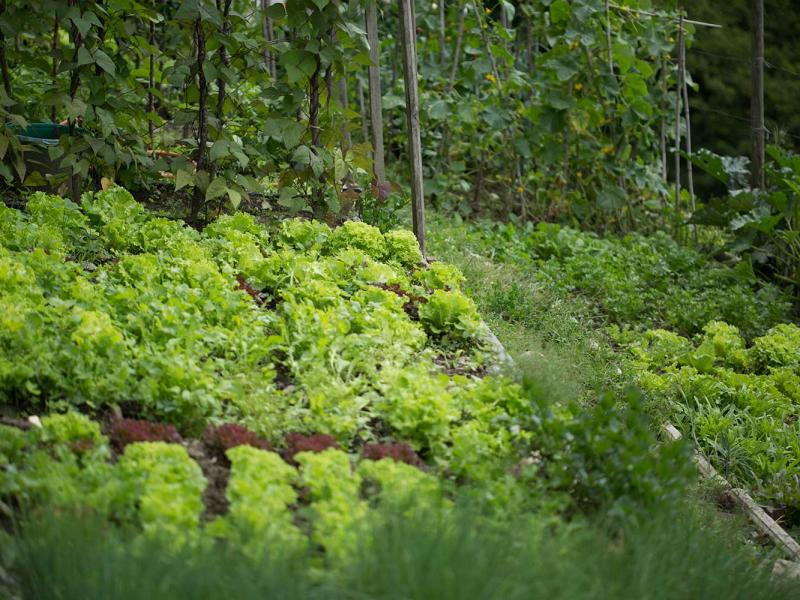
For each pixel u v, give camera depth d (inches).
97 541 115.5
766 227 342.6
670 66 429.1
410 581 109.4
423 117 379.6
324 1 244.1
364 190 298.2
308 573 115.0
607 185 389.1
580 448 151.7
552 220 401.7
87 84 252.5
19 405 156.8
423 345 205.0
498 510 134.6
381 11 297.7
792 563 173.8
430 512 127.4
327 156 263.7
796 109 535.5
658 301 312.5
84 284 187.6
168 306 183.3
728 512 198.5
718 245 390.6
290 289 211.5
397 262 247.1
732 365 273.9
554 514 142.9
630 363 252.2
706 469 213.5
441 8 394.0
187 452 146.9
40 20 280.5
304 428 162.9
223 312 191.8
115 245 225.6
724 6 533.3
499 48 384.2
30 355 157.9
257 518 125.4
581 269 322.3
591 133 400.2
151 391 158.6
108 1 258.7
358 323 198.4
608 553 128.9
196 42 260.1
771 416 243.6
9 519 128.2
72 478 131.9
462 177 406.9
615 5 389.7
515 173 396.8
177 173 247.6
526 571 115.9
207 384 161.9
